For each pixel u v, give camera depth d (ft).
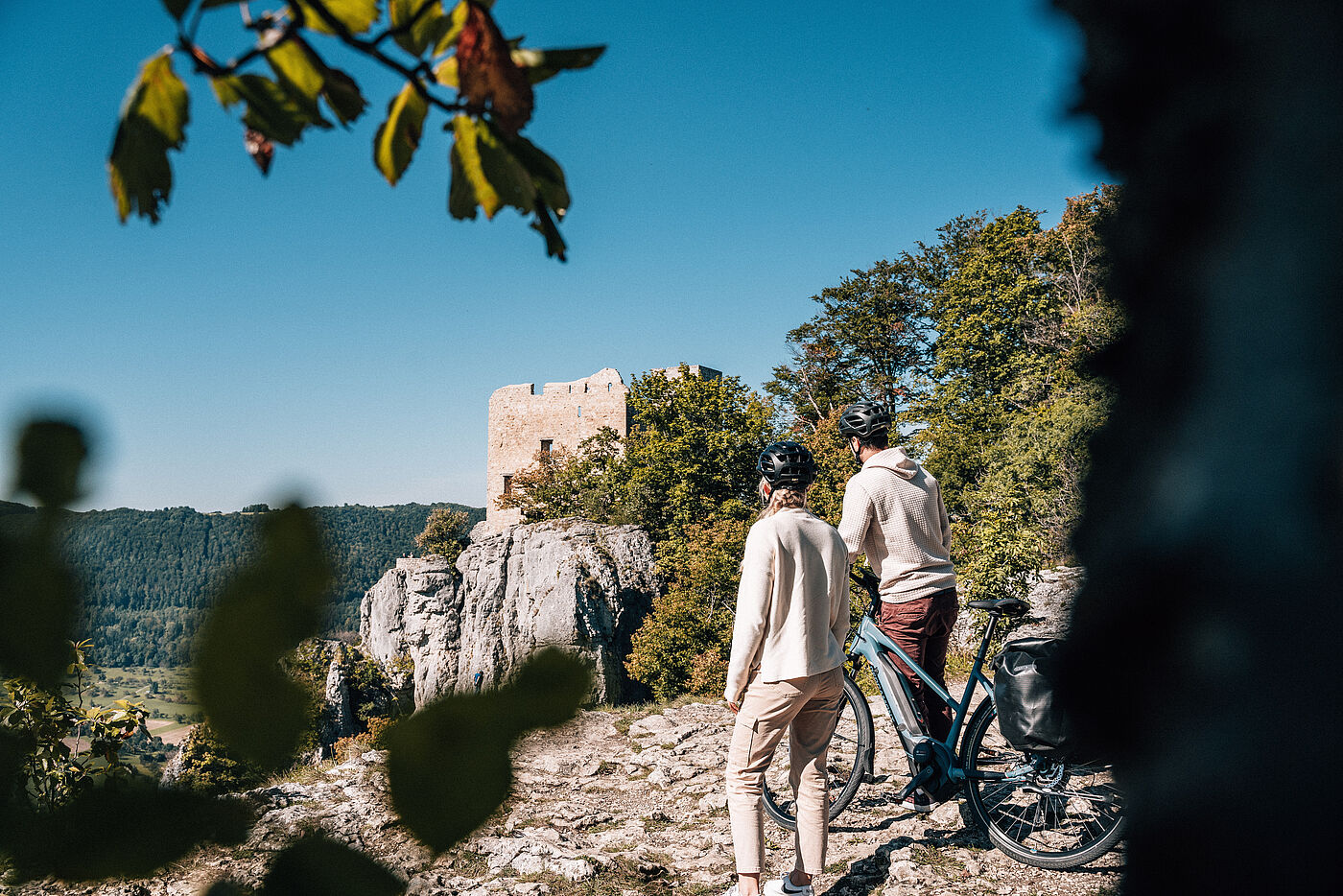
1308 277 1.21
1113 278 1.44
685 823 15.61
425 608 129.18
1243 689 1.24
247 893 1.04
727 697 11.05
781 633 10.85
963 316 122.42
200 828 1.03
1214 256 1.30
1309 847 1.19
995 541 57.41
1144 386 1.38
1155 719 1.32
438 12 1.22
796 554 10.86
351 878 1.04
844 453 122.83
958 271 138.51
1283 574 1.21
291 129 1.19
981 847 12.74
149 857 1.03
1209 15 1.28
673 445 134.62
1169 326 1.35
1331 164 1.19
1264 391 1.24
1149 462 1.35
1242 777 1.24
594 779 18.58
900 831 13.79
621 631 118.83
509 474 189.26
